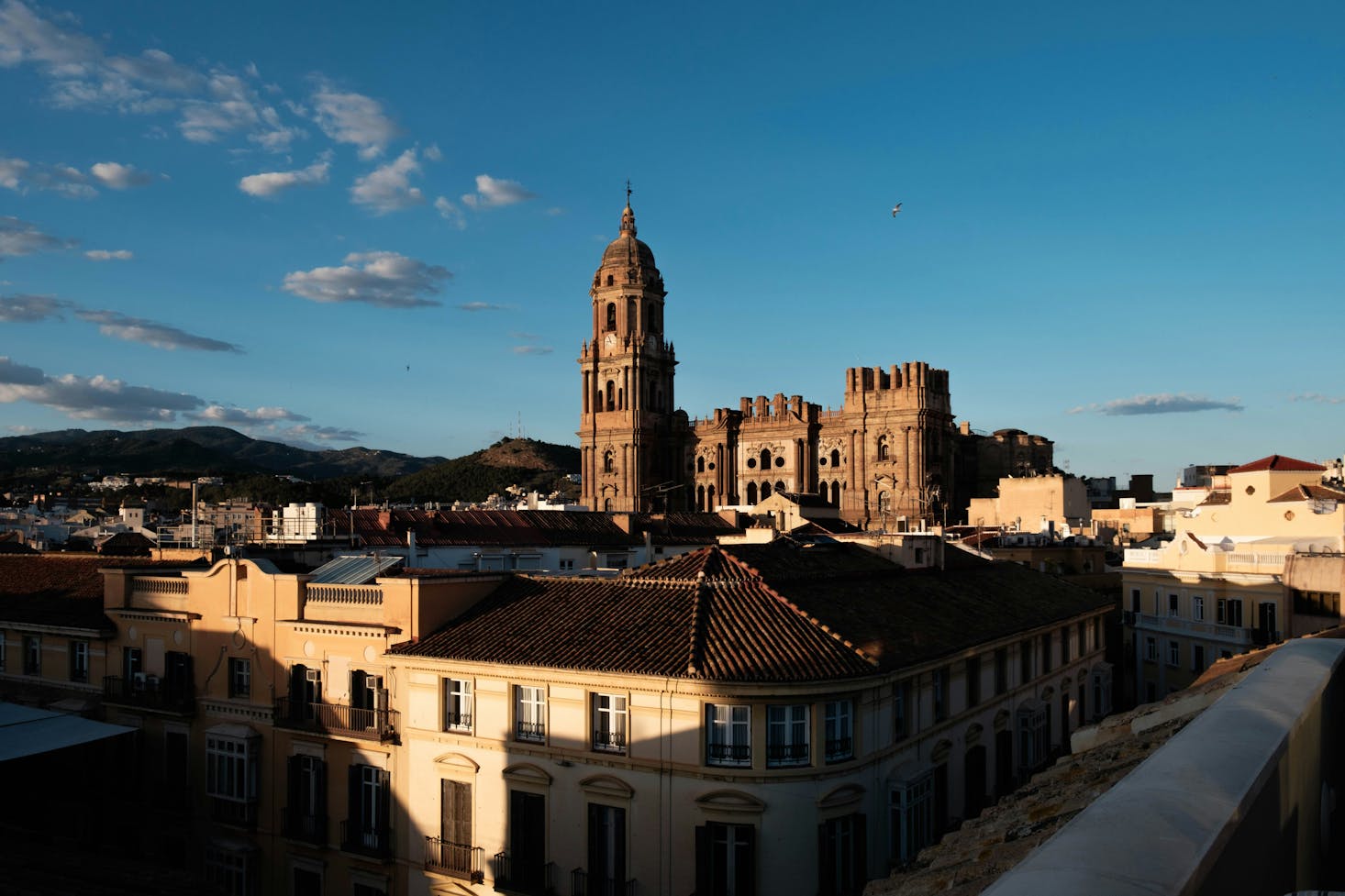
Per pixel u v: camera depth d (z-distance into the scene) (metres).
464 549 60.16
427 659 36.00
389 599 38.28
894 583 44.50
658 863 31.41
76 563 54.53
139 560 53.50
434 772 36.00
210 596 42.88
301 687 40.12
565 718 33.44
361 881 37.22
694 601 35.97
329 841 38.16
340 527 58.38
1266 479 74.81
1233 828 5.62
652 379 171.50
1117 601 82.88
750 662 31.36
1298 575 52.69
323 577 42.31
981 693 41.69
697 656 31.86
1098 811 5.84
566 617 36.91
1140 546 99.75
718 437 167.00
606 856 32.50
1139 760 14.11
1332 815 10.80
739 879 30.52
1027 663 47.00
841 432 155.12
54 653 47.88
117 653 45.75
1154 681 73.44
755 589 36.84
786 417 161.12
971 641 39.75
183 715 42.38
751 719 30.70
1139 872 4.79
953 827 37.84
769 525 85.56
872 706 32.44
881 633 36.16
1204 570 69.19
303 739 39.16
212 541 60.41
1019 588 53.66
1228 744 7.25
